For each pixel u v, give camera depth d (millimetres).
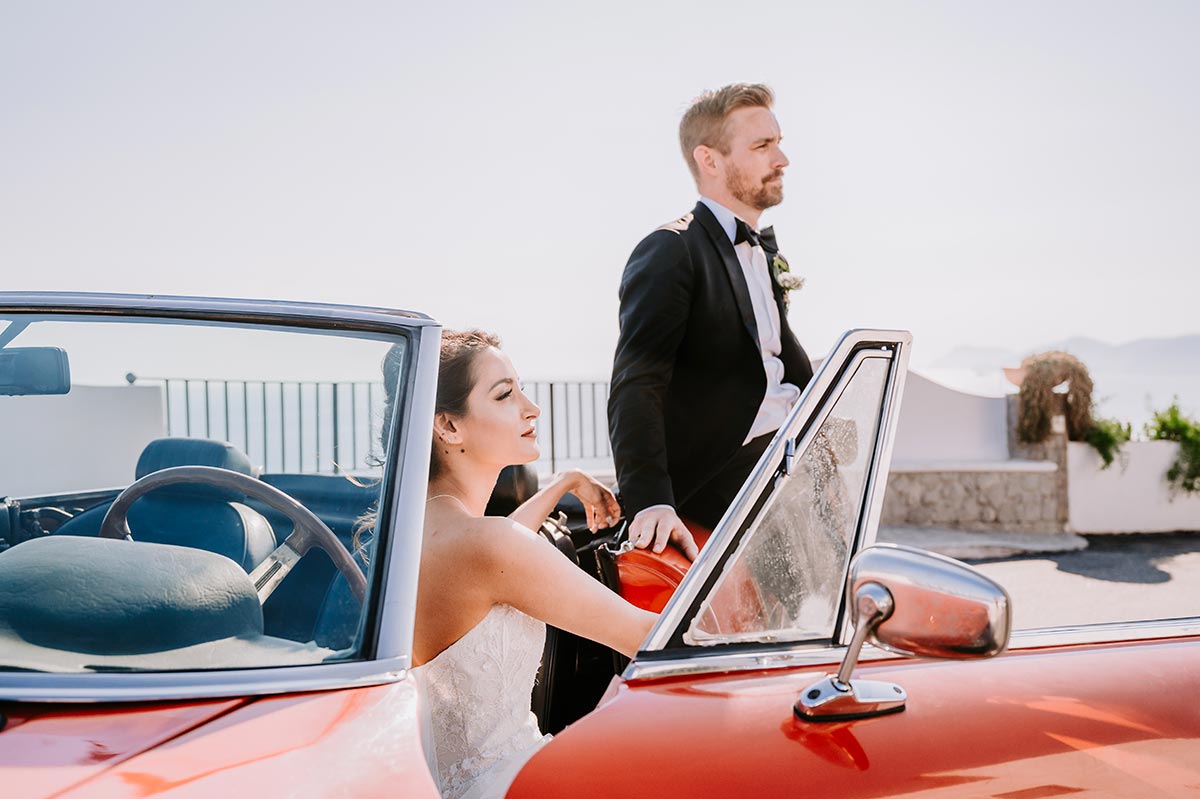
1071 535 10938
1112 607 7219
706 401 2951
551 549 1832
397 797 1061
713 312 2906
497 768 1794
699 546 2947
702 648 1419
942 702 1366
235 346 1599
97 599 1359
